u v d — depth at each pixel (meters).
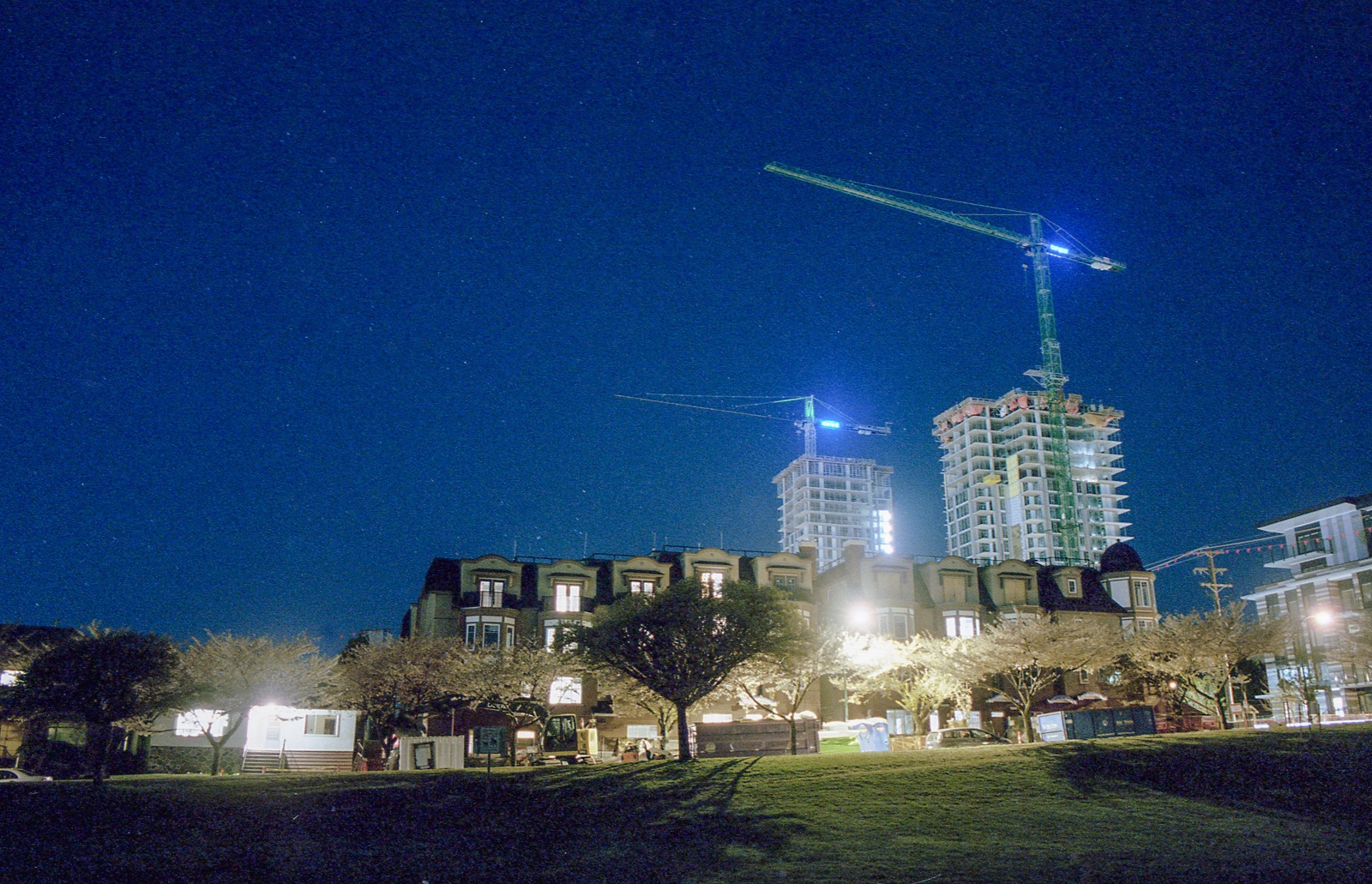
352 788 36.50
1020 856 26.59
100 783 38.50
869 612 72.19
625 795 34.38
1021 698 58.09
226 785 37.53
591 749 64.88
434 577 71.50
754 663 50.59
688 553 74.94
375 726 66.19
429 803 34.25
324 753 57.75
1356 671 63.28
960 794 33.38
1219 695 53.47
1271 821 30.30
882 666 59.22
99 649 40.75
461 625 68.44
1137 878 24.52
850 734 57.81
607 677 52.38
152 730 46.59
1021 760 37.72
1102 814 31.22
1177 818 30.73
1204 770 36.16
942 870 25.27
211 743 47.59
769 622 43.66
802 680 52.44
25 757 54.19
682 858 27.22
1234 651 51.84
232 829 30.97
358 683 59.22
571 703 67.69
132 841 29.33
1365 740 39.28
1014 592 77.00
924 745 53.59
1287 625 54.78
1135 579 79.12
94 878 25.41
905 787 34.16
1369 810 31.62
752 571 75.94
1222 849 27.20
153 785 37.56
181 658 45.94
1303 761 36.75
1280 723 56.28
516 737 66.81
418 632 72.94
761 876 25.16
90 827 30.86
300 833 30.64
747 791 34.00
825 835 28.98
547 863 27.23
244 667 48.69
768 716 63.31
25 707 39.81
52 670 39.97
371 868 26.81
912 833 29.22
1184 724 59.97
